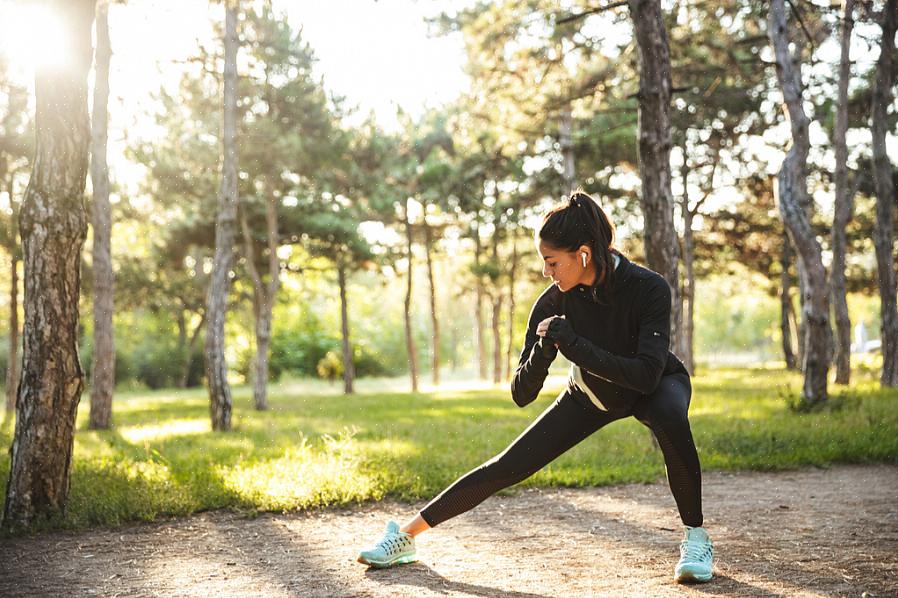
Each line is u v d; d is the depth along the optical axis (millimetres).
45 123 4961
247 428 12180
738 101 20000
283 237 23781
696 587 3359
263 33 16875
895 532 4355
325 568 3834
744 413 11086
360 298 52344
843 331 16625
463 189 25859
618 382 3082
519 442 3566
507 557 3969
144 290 28953
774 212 25031
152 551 4305
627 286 3230
